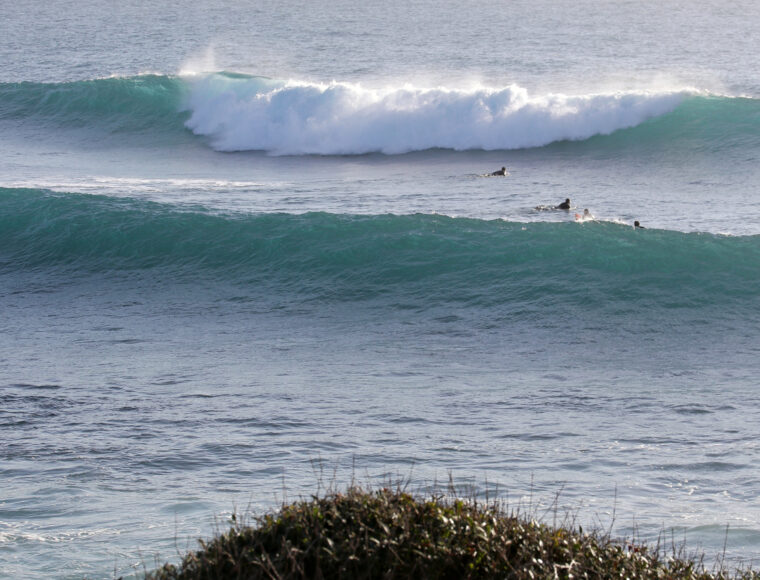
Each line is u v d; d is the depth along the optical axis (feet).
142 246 237.25
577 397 134.62
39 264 237.86
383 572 59.77
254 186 344.90
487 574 60.85
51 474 105.29
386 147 429.38
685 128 405.18
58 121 477.36
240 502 93.61
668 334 169.37
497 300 192.85
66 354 164.25
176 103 476.95
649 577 65.87
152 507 93.15
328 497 70.03
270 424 123.13
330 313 192.85
